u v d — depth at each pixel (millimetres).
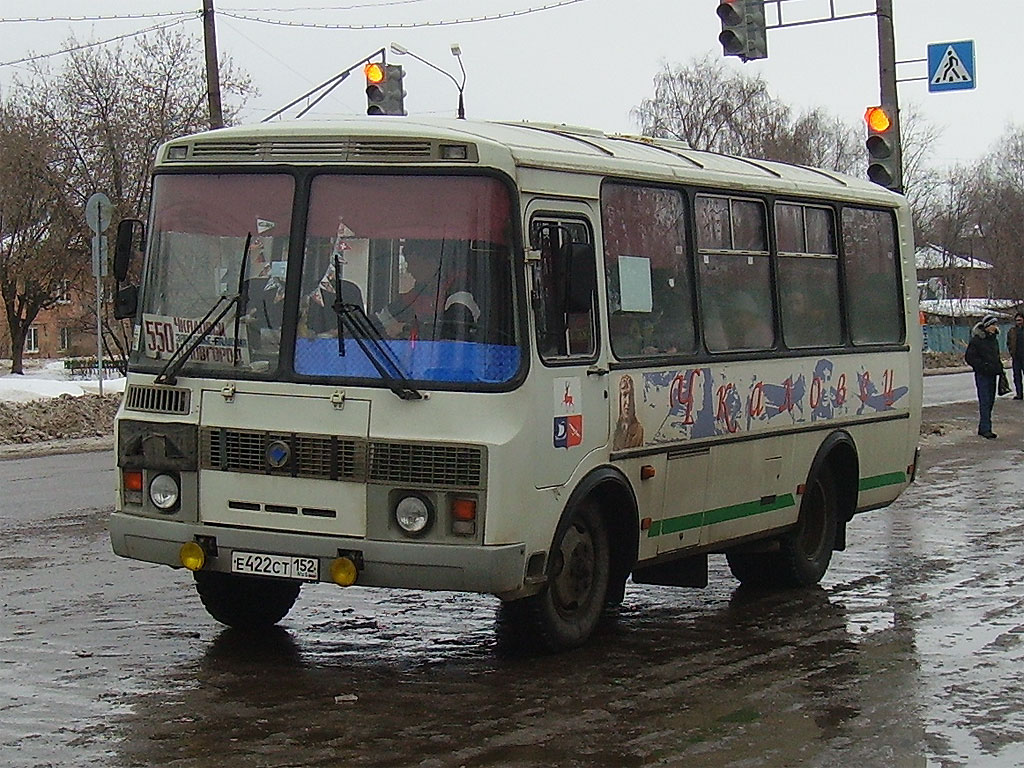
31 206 49219
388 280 8203
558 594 8898
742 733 7320
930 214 88188
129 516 8594
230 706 7668
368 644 9203
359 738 7094
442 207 8211
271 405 8258
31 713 7492
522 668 8633
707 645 9430
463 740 7090
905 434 13297
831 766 6793
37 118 48781
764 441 10977
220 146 8641
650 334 9656
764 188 11211
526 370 8180
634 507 9352
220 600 9289
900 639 9688
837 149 77000
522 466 8117
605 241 9203
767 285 11203
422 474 7992
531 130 9367
